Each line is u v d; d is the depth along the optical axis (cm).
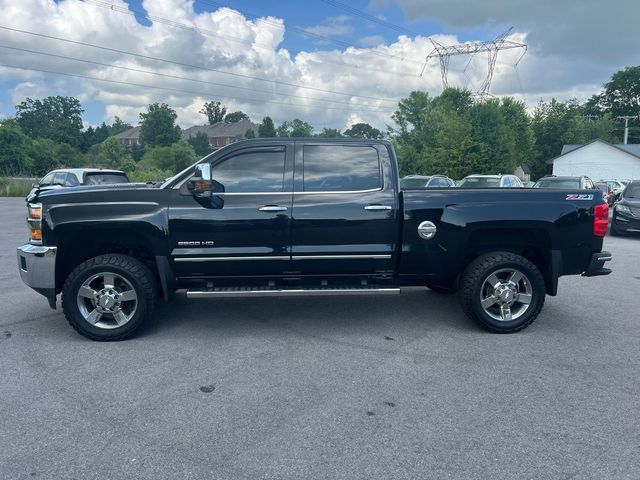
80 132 9762
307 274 523
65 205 495
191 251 504
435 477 285
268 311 616
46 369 434
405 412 359
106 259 500
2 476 284
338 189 520
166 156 5662
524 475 287
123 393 388
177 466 294
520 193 530
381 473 288
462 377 420
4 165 4881
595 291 730
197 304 646
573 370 436
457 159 3719
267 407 366
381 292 517
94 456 304
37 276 497
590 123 7412
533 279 524
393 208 519
